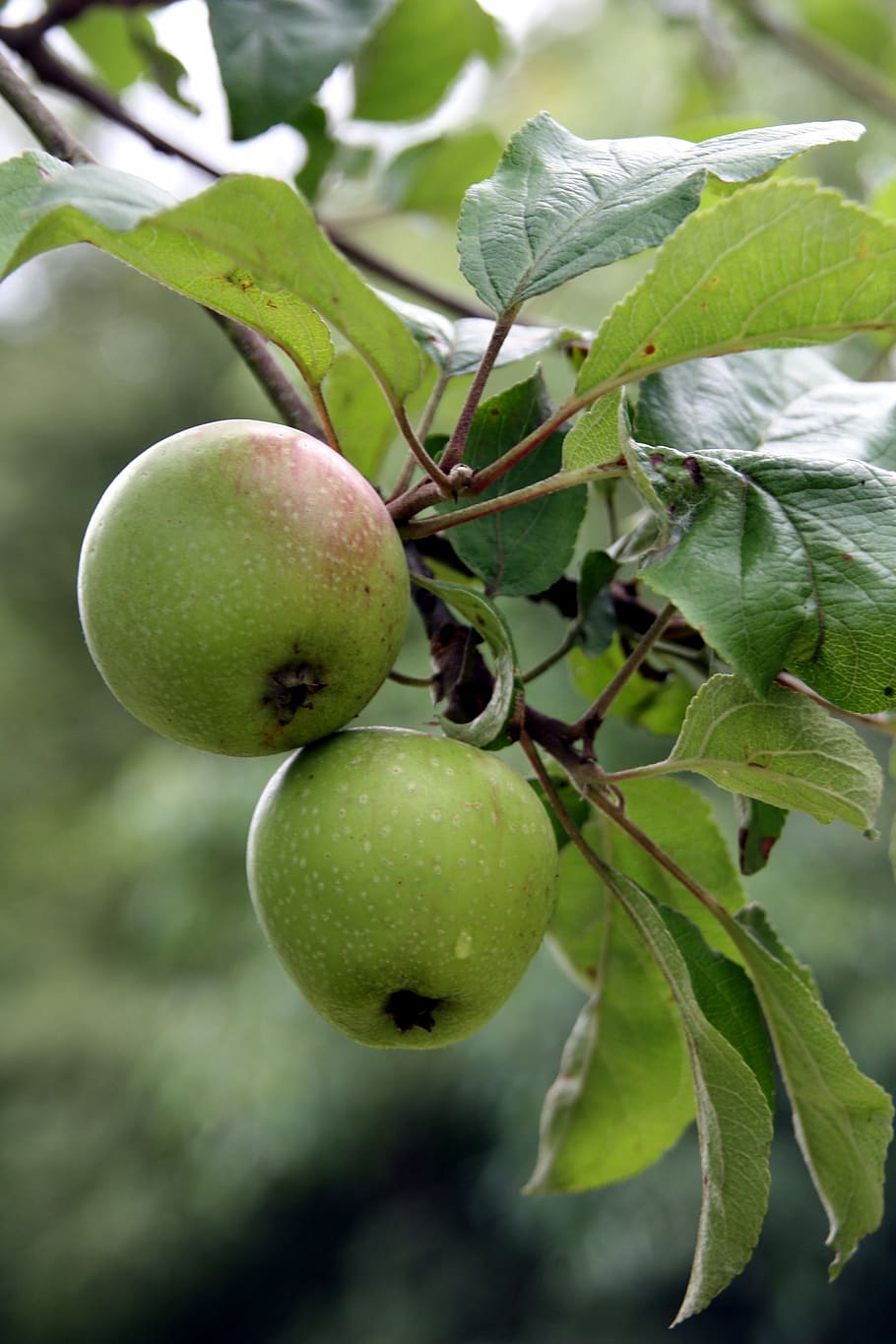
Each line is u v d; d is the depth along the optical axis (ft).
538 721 2.11
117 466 19.36
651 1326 9.86
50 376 19.04
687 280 1.93
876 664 1.91
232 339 2.23
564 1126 2.39
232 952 10.30
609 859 2.33
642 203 2.01
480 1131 11.34
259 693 2.02
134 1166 12.47
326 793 2.04
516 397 2.16
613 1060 2.38
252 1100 9.50
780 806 2.04
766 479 1.96
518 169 2.06
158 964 13.82
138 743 17.60
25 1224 12.25
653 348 1.97
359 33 2.44
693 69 4.83
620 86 9.20
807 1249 9.00
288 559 1.98
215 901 9.74
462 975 2.05
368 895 2.02
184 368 19.42
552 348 2.27
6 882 15.69
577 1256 9.11
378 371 1.97
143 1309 12.46
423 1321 11.25
